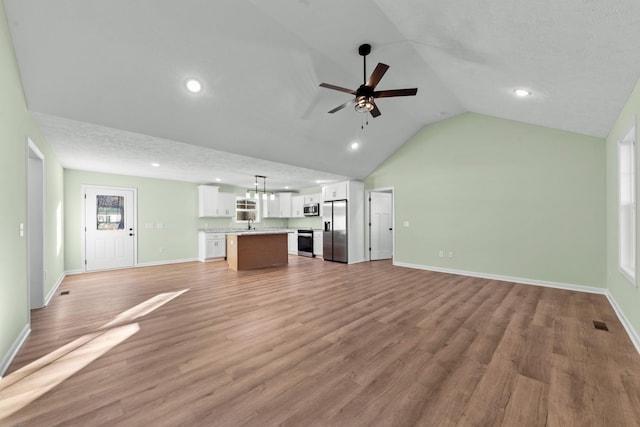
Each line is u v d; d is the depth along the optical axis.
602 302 3.66
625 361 2.17
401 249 6.45
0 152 2.07
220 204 7.84
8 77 2.22
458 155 5.50
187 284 4.74
